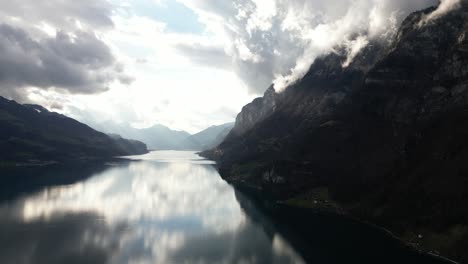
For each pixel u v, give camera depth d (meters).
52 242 165.12
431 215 175.75
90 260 145.00
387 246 165.00
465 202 168.38
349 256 152.75
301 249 163.88
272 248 165.50
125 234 181.88
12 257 145.38
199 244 170.75
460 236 152.50
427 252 154.88
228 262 147.00
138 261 146.12
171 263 144.25
